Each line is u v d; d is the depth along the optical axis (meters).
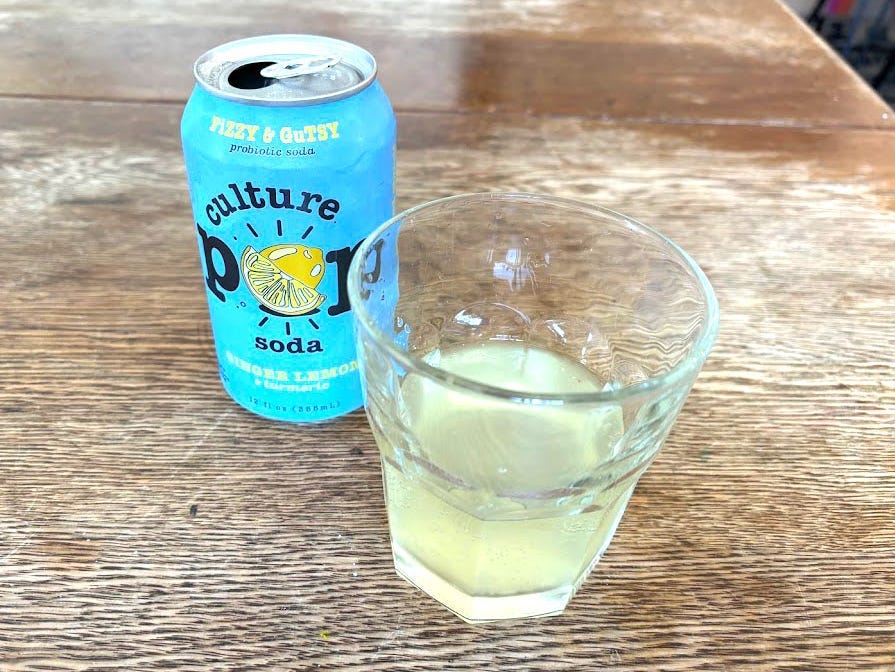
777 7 0.62
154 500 0.21
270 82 0.20
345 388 0.24
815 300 0.31
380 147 0.20
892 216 0.36
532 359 0.23
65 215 0.34
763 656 0.18
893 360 0.28
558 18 0.58
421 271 0.21
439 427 0.19
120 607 0.18
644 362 0.21
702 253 0.33
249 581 0.19
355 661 0.18
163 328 0.28
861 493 0.22
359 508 0.22
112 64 0.47
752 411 0.25
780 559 0.20
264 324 0.21
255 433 0.24
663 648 0.18
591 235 0.21
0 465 0.22
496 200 0.21
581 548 0.18
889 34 1.06
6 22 0.52
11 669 0.17
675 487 0.22
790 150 0.42
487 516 0.18
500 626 0.19
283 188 0.19
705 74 0.50
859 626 0.19
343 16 0.56
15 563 0.19
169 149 0.39
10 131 0.40
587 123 0.44
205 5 0.57
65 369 0.26
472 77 0.48
